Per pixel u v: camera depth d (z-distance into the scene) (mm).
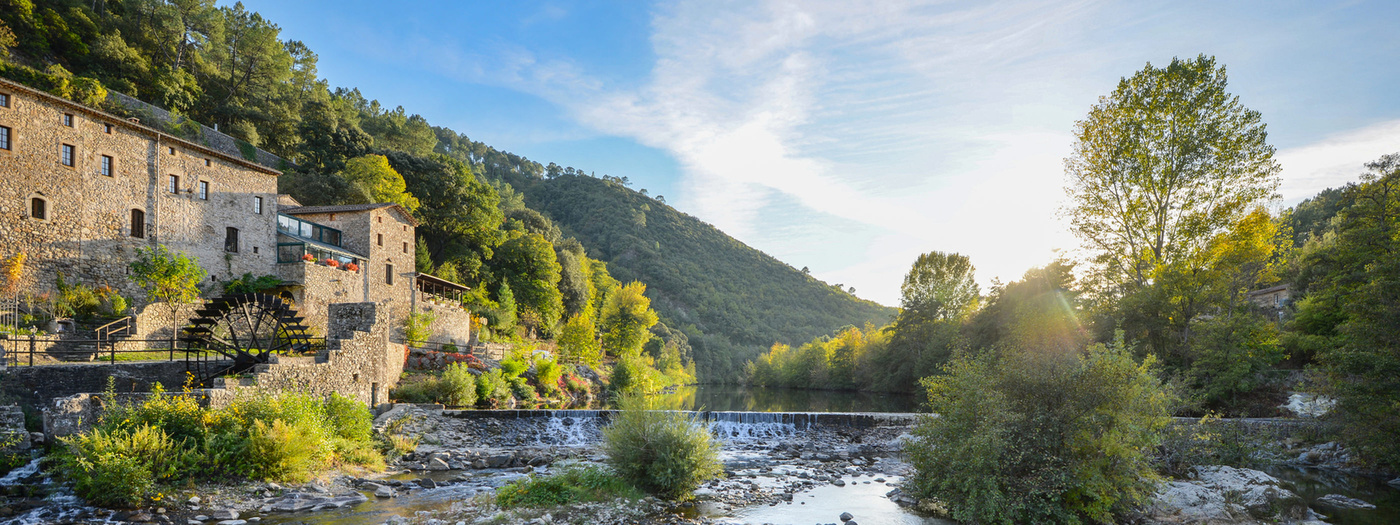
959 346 49344
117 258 32281
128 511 13172
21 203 28891
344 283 43062
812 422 30562
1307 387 26766
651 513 15062
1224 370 31234
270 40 81375
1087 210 37375
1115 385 13930
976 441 13953
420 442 24047
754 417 30266
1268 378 32312
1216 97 33344
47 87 44500
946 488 15258
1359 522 15625
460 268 71250
